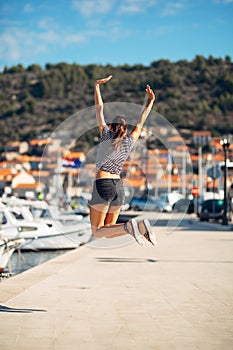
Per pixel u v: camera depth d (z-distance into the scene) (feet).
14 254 76.54
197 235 92.17
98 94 24.26
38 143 357.61
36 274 44.45
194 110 485.97
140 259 55.83
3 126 442.09
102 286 37.70
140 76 536.83
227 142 115.24
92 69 532.32
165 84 534.78
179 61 592.60
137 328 24.91
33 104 477.36
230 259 55.36
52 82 509.76
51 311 28.78
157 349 21.22
